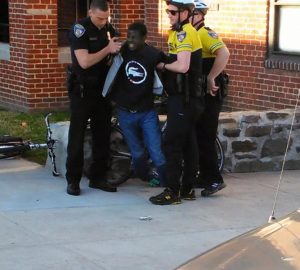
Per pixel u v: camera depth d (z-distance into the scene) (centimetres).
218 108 897
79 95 874
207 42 866
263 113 1083
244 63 1348
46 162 1070
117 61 863
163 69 852
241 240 400
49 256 683
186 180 889
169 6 837
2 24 1703
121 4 1606
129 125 892
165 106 933
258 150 1084
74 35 857
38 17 1541
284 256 360
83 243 725
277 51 1281
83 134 899
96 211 843
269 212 855
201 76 851
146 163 928
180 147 863
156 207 866
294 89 1234
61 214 827
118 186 966
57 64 1576
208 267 368
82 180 991
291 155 1109
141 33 856
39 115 1536
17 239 734
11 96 1638
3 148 1088
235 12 1355
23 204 866
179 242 733
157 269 655
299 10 1238
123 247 714
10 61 1623
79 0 1656
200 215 837
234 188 975
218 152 1024
